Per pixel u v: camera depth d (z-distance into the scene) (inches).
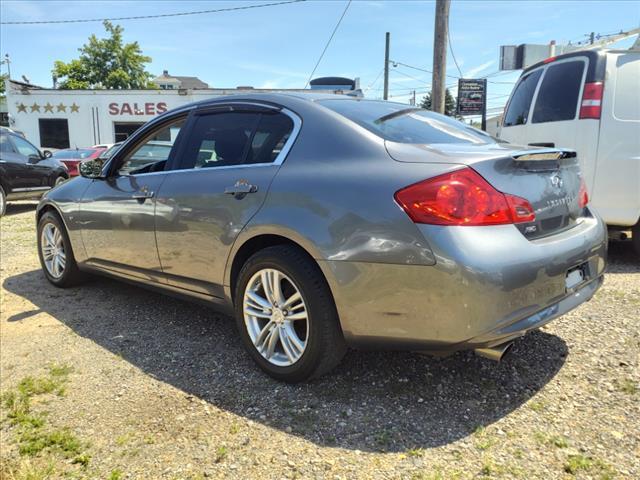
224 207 120.1
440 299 90.9
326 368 108.7
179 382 117.1
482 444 91.6
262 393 111.0
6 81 893.8
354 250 97.7
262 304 115.8
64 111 893.8
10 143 407.8
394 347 99.6
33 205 468.4
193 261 130.2
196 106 142.8
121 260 154.9
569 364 118.7
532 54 473.1
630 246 228.1
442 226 90.6
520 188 98.7
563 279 101.7
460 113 658.2
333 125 112.3
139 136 157.3
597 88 188.1
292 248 108.9
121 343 138.9
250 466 88.2
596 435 93.1
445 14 401.7
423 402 105.7
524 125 222.1
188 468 88.2
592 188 190.4
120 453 92.7
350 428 97.7
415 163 98.0
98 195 160.6
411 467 86.4
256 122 126.3
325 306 103.6
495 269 89.4
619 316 144.6
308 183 106.7
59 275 185.8
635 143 184.7
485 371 117.3
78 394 113.0
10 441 97.1
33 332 147.7
